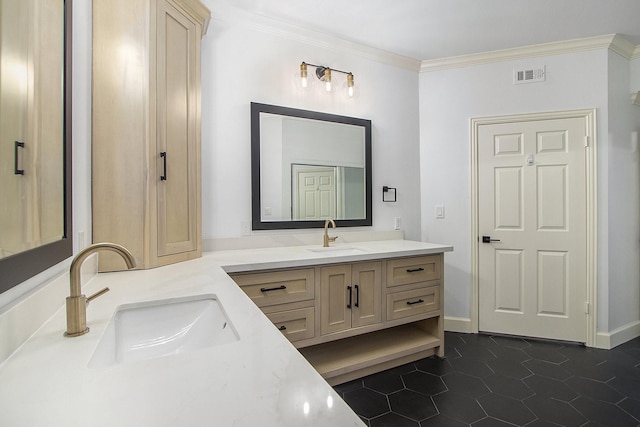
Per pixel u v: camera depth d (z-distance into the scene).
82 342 0.71
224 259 1.79
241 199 2.21
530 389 1.92
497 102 2.79
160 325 1.01
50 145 0.88
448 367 2.19
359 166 2.67
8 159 0.64
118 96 1.46
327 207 2.53
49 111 0.88
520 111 2.74
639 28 2.41
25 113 0.72
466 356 2.36
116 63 1.46
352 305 1.98
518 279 2.75
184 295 1.09
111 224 1.46
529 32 2.46
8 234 0.63
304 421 0.43
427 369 2.16
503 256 2.78
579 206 2.61
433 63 2.92
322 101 2.53
